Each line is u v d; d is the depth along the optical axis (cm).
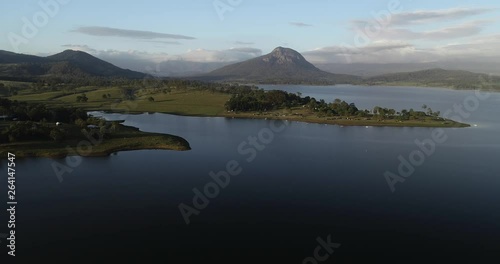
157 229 6831
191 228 6900
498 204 8200
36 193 8419
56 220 7094
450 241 6531
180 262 5750
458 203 8250
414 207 8012
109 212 7512
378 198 8531
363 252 6131
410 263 5812
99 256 5859
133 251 6038
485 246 6366
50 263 5641
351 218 7431
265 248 6222
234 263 5759
